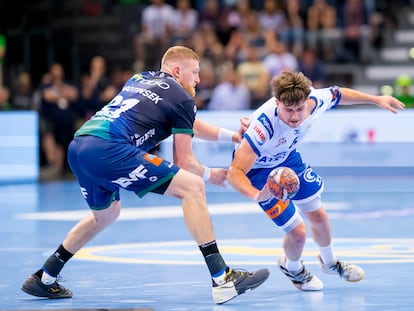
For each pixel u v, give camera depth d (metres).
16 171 16.95
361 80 19.98
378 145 15.96
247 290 5.46
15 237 9.45
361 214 11.21
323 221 6.09
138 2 22.61
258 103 17.33
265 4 20.97
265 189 5.30
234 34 19.02
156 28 19.73
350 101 6.09
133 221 10.80
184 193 5.50
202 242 5.48
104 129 5.54
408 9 22.11
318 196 6.05
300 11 20.28
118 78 18.20
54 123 18.17
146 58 19.47
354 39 19.88
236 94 17.05
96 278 6.59
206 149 16.02
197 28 20.03
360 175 16.02
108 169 5.48
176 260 7.52
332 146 16.00
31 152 17.17
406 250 7.95
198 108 17.38
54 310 5.24
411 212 11.38
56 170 18.47
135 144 5.58
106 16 22.48
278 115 5.64
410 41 21.22
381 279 6.36
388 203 12.52
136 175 5.47
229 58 18.25
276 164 6.00
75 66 22.06
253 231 9.67
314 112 5.89
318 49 19.88
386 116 15.89
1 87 21.16
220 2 21.30
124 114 5.58
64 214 11.80
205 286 6.18
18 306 5.52
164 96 5.65
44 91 18.06
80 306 5.48
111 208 5.86
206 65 17.89
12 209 12.57
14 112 16.84
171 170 5.51
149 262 7.41
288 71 5.64
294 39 19.62
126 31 22.25
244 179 5.58
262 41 19.27
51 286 5.79
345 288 6.05
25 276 6.76
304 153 16.03
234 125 16.19
